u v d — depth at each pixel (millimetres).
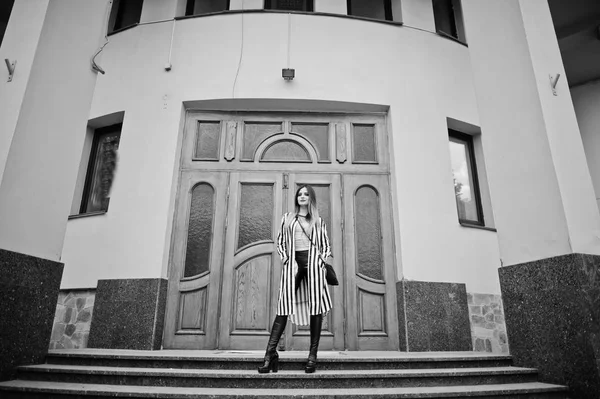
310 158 5262
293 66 5395
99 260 4836
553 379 3182
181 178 5113
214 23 5594
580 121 6953
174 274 4770
